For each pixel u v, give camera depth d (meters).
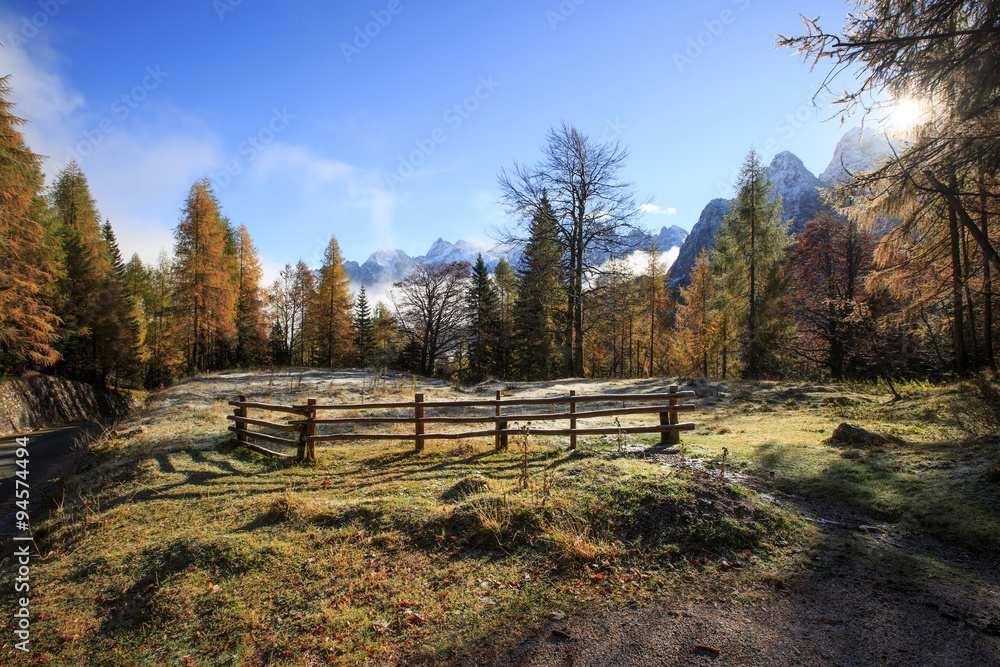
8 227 18.14
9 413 20.66
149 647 3.92
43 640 4.06
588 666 3.17
